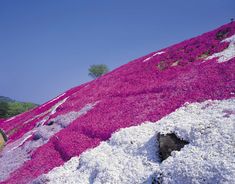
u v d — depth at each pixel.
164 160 14.05
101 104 29.25
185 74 26.34
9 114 87.75
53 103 48.25
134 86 30.06
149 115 20.89
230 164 11.67
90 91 37.44
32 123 43.59
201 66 26.52
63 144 23.42
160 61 33.31
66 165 20.06
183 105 19.89
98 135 21.92
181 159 13.18
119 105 26.27
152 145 16.27
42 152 25.34
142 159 15.80
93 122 24.69
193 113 18.09
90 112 28.50
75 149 21.50
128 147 17.44
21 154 29.34
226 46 28.73
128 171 15.38
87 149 20.58
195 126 14.66
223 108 17.05
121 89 30.86
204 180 11.80
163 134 15.35
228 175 11.31
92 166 17.58
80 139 22.88
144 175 14.51
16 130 46.72
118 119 22.78
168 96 23.08
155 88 25.86
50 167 21.30
